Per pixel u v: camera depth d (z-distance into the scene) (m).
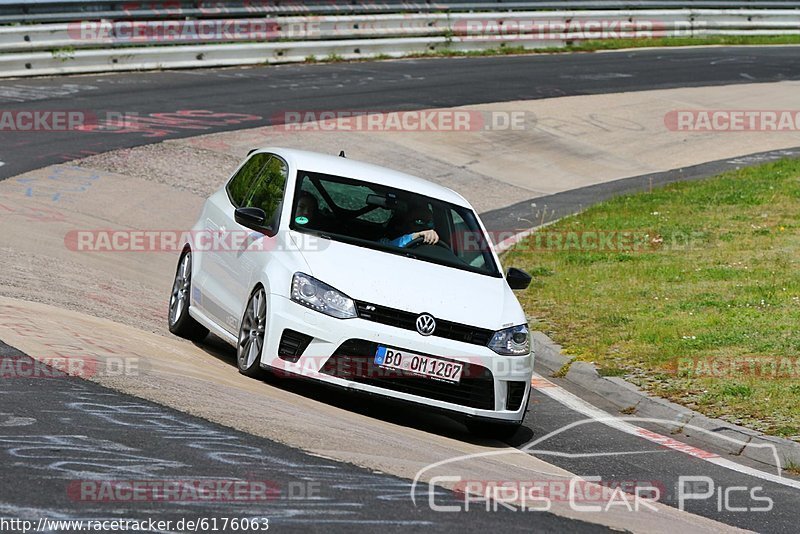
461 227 31.69
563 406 32.88
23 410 21.06
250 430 21.91
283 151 33.72
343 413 26.55
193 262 34.12
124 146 66.88
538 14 121.62
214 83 90.69
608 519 19.75
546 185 73.19
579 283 48.47
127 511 16.22
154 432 20.66
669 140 85.81
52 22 87.69
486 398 27.09
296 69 100.56
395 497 18.62
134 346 28.92
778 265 50.00
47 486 16.95
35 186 55.41
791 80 109.69
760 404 31.62
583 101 95.19
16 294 33.16
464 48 116.56
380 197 31.42
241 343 29.19
